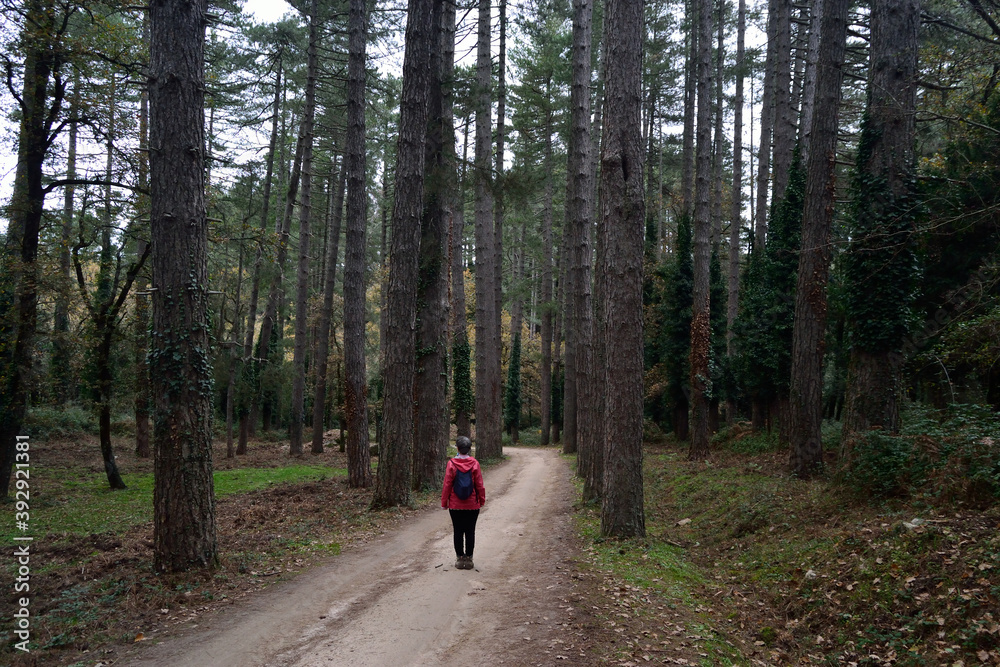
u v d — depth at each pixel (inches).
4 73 525.7
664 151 1715.1
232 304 1266.0
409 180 517.3
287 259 1443.2
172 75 309.9
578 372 760.3
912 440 348.5
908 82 437.4
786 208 736.3
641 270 377.4
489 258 1010.1
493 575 297.7
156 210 308.7
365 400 661.3
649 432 1147.3
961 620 201.0
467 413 980.6
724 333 1062.4
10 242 565.9
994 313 381.7
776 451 643.5
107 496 611.8
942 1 511.5
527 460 1052.5
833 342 815.7
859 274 443.8
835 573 265.0
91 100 535.5
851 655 211.9
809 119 825.5
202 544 303.9
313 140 1088.8
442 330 640.4
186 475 302.5
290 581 294.2
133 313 627.2
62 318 811.4
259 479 753.0
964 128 439.8
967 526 246.5
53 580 305.3
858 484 350.0
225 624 234.8
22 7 512.1
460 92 627.8
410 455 518.6
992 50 425.1
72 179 559.2
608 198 377.7
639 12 379.9
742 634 235.8
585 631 215.9
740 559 335.6
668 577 294.0
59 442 1023.0
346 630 227.3
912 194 431.2
